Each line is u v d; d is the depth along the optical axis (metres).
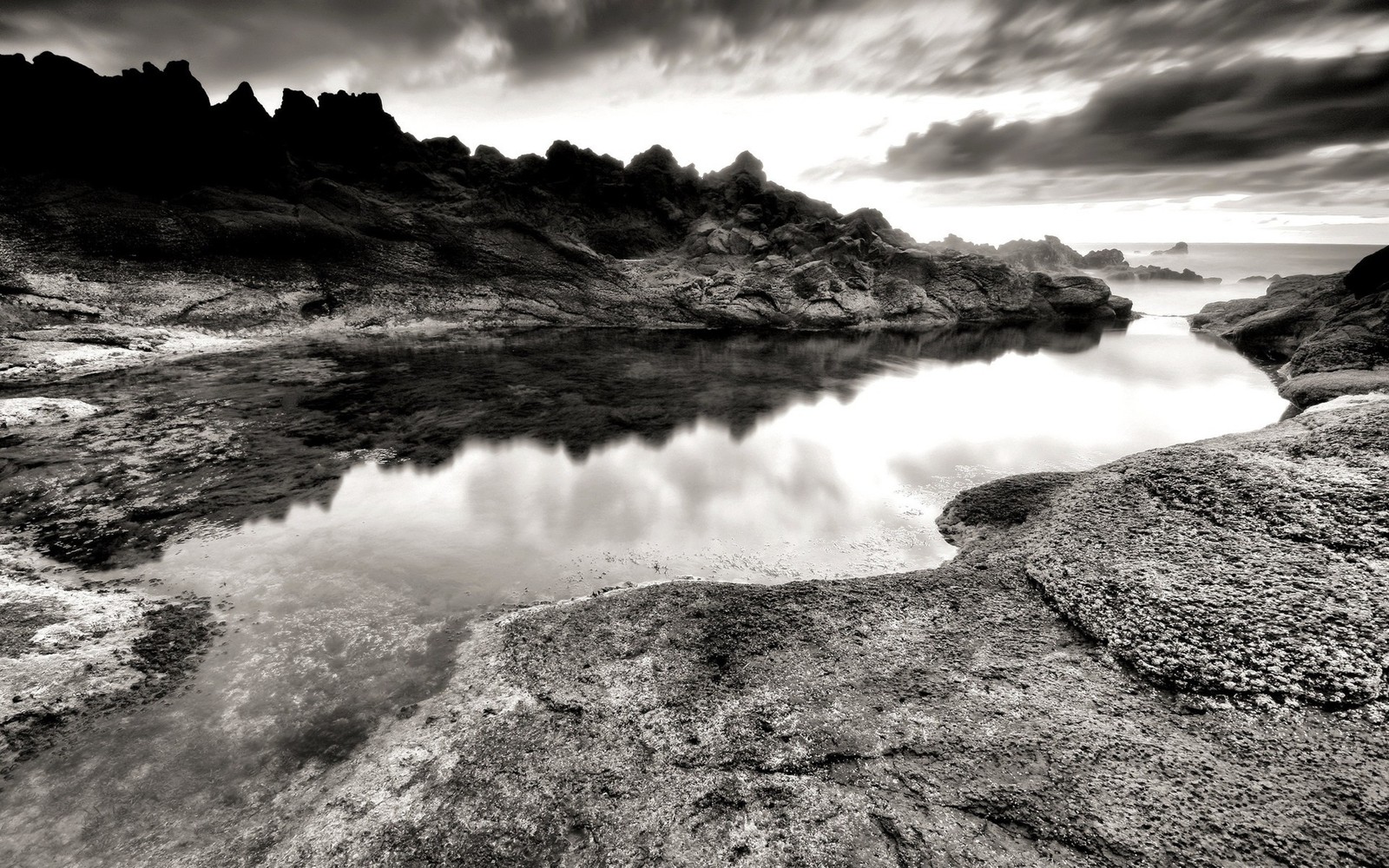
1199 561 9.93
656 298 55.44
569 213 67.06
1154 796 6.41
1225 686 7.80
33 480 15.83
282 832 6.50
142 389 24.84
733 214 74.56
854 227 68.94
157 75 42.94
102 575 11.80
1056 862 5.79
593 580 12.59
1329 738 7.00
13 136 39.62
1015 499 14.80
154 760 7.43
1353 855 5.68
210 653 9.52
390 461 19.06
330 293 41.88
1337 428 12.49
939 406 28.05
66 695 8.21
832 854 6.00
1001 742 7.26
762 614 10.21
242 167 46.44
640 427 24.00
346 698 8.61
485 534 14.52
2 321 29.91
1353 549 9.38
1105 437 23.23
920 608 10.30
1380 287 32.78
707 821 6.42
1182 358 41.84
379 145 60.78
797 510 16.36
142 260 36.94
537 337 44.38
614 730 7.72
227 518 14.54
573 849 6.19
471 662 9.37
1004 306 66.31
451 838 6.34
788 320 55.75
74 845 6.36
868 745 7.31
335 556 13.03
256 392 25.44
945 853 5.93
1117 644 8.80
